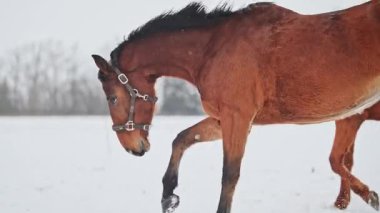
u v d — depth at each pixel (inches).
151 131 798.5
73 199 299.4
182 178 369.4
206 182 350.6
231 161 212.4
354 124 253.3
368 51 203.2
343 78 205.6
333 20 210.5
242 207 266.5
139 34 238.5
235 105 211.8
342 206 257.3
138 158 498.3
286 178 356.8
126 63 235.9
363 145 523.2
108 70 232.8
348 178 252.8
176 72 235.3
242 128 211.8
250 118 213.0
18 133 830.5
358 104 209.5
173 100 1734.7
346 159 268.7
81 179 375.2
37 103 2242.9
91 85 2250.2
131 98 232.8
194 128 242.5
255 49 212.4
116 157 511.2
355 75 205.0
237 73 211.5
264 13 219.3
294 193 300.5
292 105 213.0
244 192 308.2
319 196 289.6
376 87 206.1
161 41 234.5
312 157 470.0
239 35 217.0
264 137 702.5
